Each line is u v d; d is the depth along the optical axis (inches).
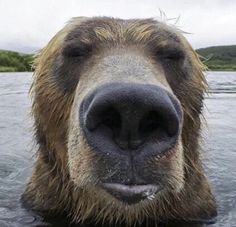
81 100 11.1
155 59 13.6
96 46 13.6
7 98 49.6
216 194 18.8
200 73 15.6
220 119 37.8
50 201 15.5
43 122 15.3
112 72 11.0
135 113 9.5
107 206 13.6
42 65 15.4
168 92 10.6
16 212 16.0
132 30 14.0
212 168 22.5
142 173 10.2
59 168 14.9
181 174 11.2
